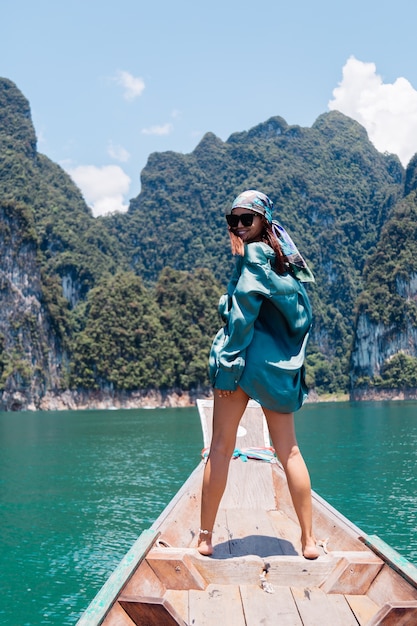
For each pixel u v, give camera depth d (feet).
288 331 12.20
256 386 11.78
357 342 606.55
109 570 36.96
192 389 531.91
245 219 12.35
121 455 109.09
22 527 48.65
